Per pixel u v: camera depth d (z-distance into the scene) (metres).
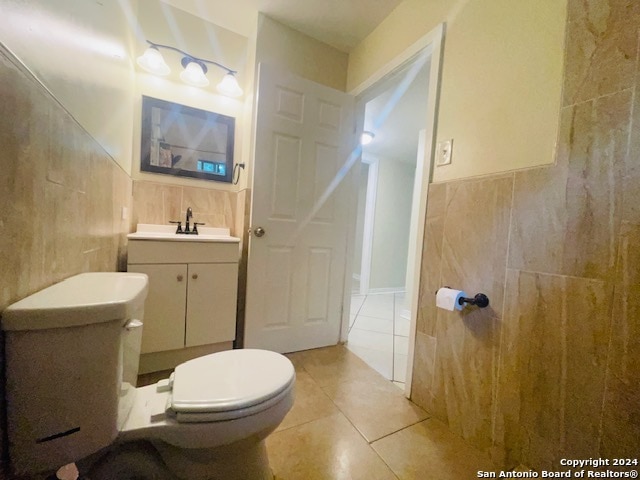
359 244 4.76
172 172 1.87
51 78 0.66
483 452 1.05
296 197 1.78
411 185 4.17
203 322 1.59
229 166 2.03
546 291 0.88
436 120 1.30
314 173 1.84
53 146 0.67
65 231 0.76
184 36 1.83
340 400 1.36
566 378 0.83
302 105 1.77
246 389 0.75
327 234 1.92
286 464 0.97
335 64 2.02
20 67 0.53
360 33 1.85
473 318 1.10
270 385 0.78
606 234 0.76
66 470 0.65
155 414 0.71
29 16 0.56
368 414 1.26
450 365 1.18
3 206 0.49
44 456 0.56
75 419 0.58
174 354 1.56
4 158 0.49
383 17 1.70
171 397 0.72
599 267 0.77
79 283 0.73
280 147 1.71
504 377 0.99
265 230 1.69
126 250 1.58
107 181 1.17
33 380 0.54
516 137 0.98
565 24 0.85
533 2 0.95
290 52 1.84
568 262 0.83
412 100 2.30
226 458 0.77
